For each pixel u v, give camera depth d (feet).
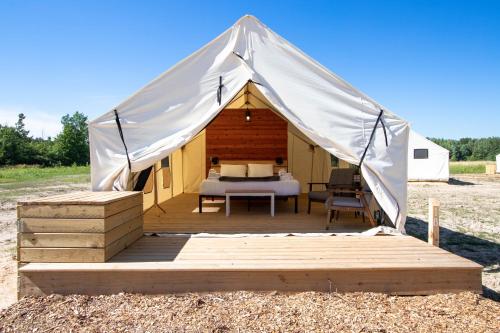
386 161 13.75
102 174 13.65
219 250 11.14
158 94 14.06
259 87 14.19
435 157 55.42
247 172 27.63
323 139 13.88
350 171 20.12
